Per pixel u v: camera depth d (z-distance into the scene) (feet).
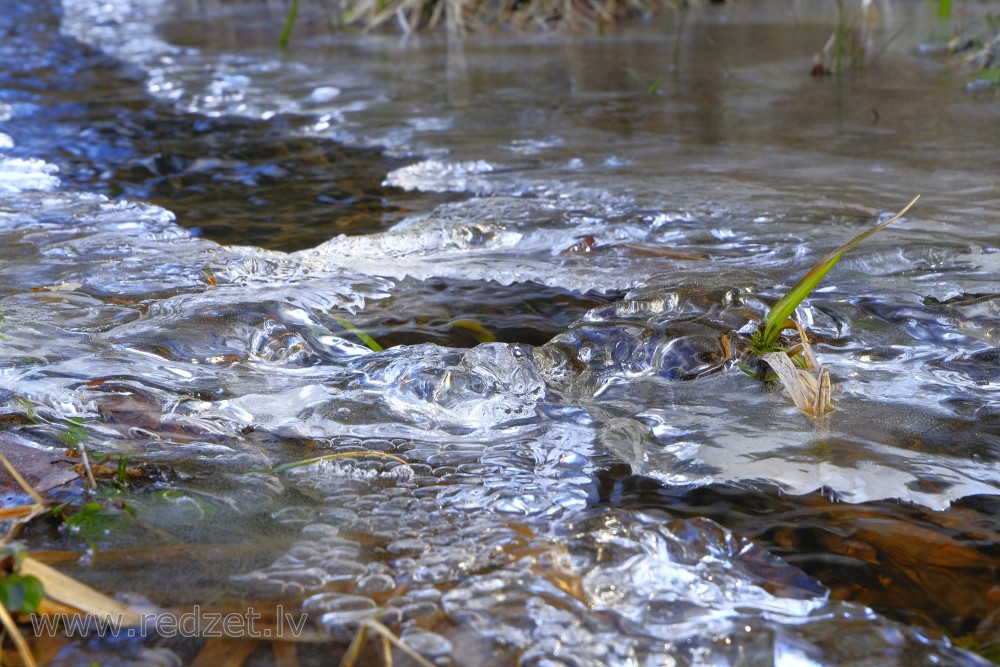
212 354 7.03
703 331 7.04
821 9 23.21
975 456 6.47
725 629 5.93
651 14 23.44
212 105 13.51
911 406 6.70
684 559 6.11
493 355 6.91
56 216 8.39
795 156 9.96
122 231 8.18
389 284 7.62
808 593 6.04
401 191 9.15
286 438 6.61
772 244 7.88
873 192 8.52
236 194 9.19
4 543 6.14
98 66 16.87
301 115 12.78
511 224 8.15
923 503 6.31
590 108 12.87
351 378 6.89
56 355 6.97
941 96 12.79
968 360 6.93
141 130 12.01
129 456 6.49
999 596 6.05
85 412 6.68
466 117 12.48
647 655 5.88
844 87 13.74
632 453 6.51
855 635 5.92
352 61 17.48
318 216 8.43
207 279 7.61
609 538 6.15
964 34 16.99
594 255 7.86
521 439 6.59
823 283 7.48
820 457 6.47
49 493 6.33
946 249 7.73
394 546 6.16
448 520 6.24
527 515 6.26
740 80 14.60
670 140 10.91
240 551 6.15
